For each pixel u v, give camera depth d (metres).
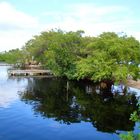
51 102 39.28
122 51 44.56
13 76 79.38
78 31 77.06
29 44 100.31
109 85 49.62
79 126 27.16
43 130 25.75
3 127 26.50
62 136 24.02
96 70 45.97
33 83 62.06
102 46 48.12
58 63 68.19
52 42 77.94
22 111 33.31
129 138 10.57
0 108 34.88
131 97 42.34
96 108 35.25
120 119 29.77
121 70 43.00
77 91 49.44
